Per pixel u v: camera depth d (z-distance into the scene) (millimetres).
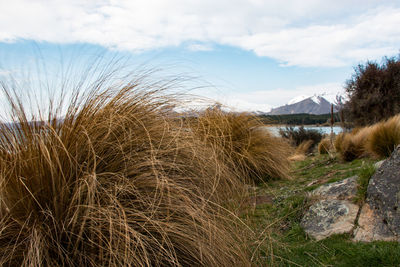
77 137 2139
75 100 2268
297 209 3748
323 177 5398
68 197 1911
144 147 2402
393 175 3123
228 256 2053
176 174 2527
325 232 3133
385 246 2543
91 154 2135
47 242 1749
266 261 2453
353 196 3439
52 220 1843
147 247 1923
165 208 2061
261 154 6066
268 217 3750
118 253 1689
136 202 2094
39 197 1879
